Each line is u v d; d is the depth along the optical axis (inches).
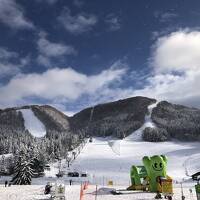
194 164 5477.4
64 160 6387.8
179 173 4680.1
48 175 4658.0
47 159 5644.7
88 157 6904.5
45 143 6496.1
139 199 1098.1
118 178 4124.0
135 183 1561.3
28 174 2527.1
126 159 6806.1
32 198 1098.1
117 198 1122.0
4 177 4468.5
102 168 5516.7
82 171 5009.8
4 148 7106.3
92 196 1193.4
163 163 1386.6
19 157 2568.9
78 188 1636.3
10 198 1092.5
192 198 1125.1
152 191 1387.8
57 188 1023.0
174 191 1482.5
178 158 6619.1
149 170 1405.0
